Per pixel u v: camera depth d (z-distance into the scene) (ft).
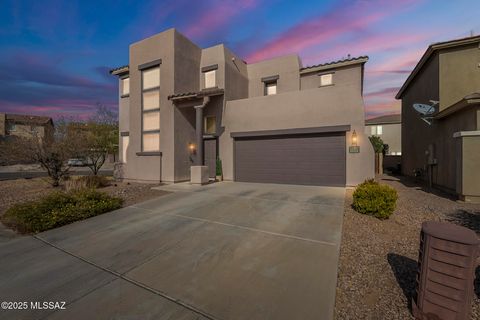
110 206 20.45
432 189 32.32
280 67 43.57
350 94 30.27
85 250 12.85
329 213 18.20
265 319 7.15
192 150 37.86
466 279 6.47
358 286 8.84
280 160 34.32
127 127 43.50
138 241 13.85
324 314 7.29
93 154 42.32
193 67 38.60
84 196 20.42
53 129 36.29
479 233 14.43
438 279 6.82
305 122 32.53
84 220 18.13
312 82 42.50
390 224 15.84
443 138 30.83
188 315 7.45
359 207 17.98
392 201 16.88
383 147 72.08
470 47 30.35
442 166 31.04
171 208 20.89
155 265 10.93
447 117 29.58
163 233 14.99
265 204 21.33
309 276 9.57
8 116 94.94
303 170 32.86
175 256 11.76
